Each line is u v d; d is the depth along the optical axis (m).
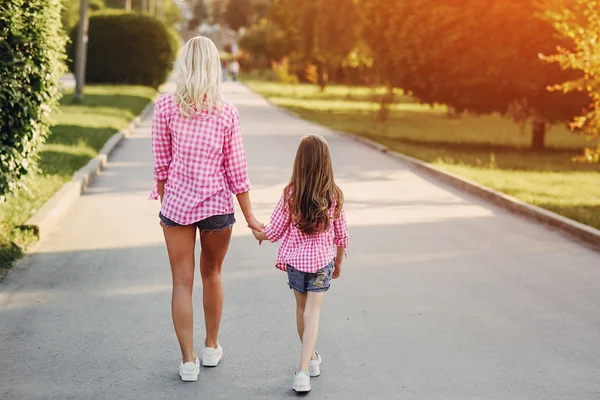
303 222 5.08
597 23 13.52
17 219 9.60
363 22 26.50
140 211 11.17
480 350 5.94
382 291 7.50
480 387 5.22
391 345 6.01
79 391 5.01
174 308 5.21
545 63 21.73
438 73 23.66
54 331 6.14
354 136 24.12
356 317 6.69
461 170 16.38
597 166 20.70
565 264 8.75
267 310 6.80
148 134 23.31
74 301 6.93
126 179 14.22
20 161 8.68
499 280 8.01
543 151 24.70
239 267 8.27
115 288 7.37
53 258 8.41
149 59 49.03
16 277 7.63
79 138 18.77
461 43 22.28
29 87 8.63
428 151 21.39
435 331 6.36
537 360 5.75
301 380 5.02
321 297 5.19
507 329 6.45
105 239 9.38
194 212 5.10
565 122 24.03
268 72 97.38
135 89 44.81
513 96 23.42
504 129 34.28
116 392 5.01
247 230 10.16
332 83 83.12
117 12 49.28
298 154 5.11
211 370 5.44
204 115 5.07
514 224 11.04
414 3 23.28
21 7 8.51
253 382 5.23
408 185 14.52
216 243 5.30
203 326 6.36
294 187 5.10
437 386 5.22
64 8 9.25
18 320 6.38
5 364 5.43
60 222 10.26
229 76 87.56
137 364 5.50
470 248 9.45
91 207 11.40
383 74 26.62
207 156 5.09
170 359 5.61
